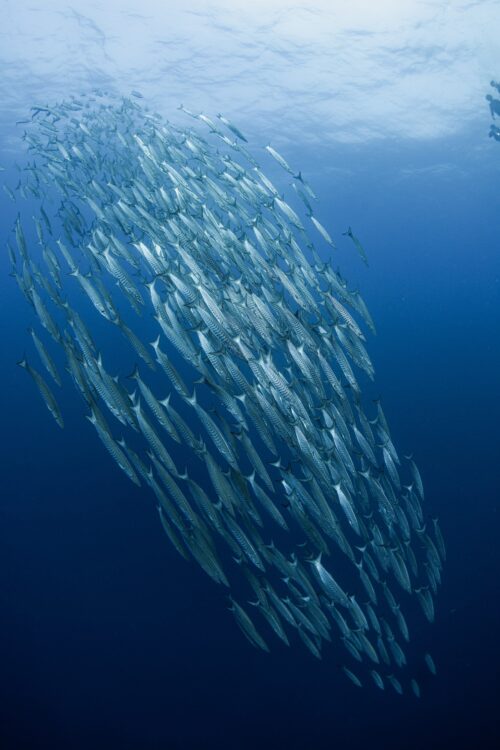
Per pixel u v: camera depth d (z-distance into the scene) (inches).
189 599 492.1
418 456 735.7
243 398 207.9
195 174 305.0
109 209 303.7
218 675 426.9
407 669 422.9
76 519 609.0
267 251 288.0
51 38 795.4
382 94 999.6
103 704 408.8
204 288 223.9
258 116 1048.8
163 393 829.8
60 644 459.5
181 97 960.9
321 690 414.0
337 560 488.4
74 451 764.6
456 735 378.3
